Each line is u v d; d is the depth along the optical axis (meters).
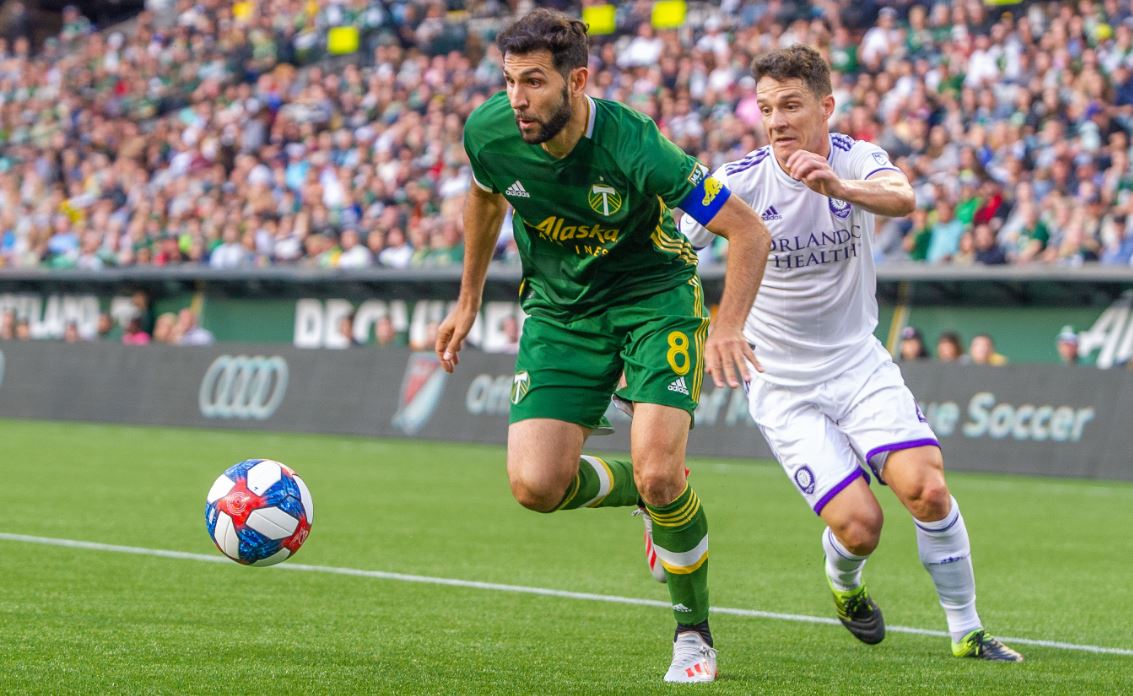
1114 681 9.91
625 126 9.45
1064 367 28.78
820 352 11.27
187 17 63.09
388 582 14.55
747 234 9.30
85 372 42.31
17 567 14.78
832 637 11.94
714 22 47.09
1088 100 36.91
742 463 31.11
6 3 69.44
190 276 42.62
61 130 58.09
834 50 43.19
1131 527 20.83
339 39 56.09
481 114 9.85
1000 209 33.84
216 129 53.12
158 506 21.31
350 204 44.78
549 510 10.28
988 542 19.11
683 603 9.82
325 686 9.10
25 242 51.50
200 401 39.97
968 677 9.98
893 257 34.53
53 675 9.28
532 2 53.09
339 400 37.59
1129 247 32.22
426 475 27.38
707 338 10.13
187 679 9.23
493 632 11.64
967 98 38.31
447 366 11.09
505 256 38.72
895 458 10.88
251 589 13.74
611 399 10.59
